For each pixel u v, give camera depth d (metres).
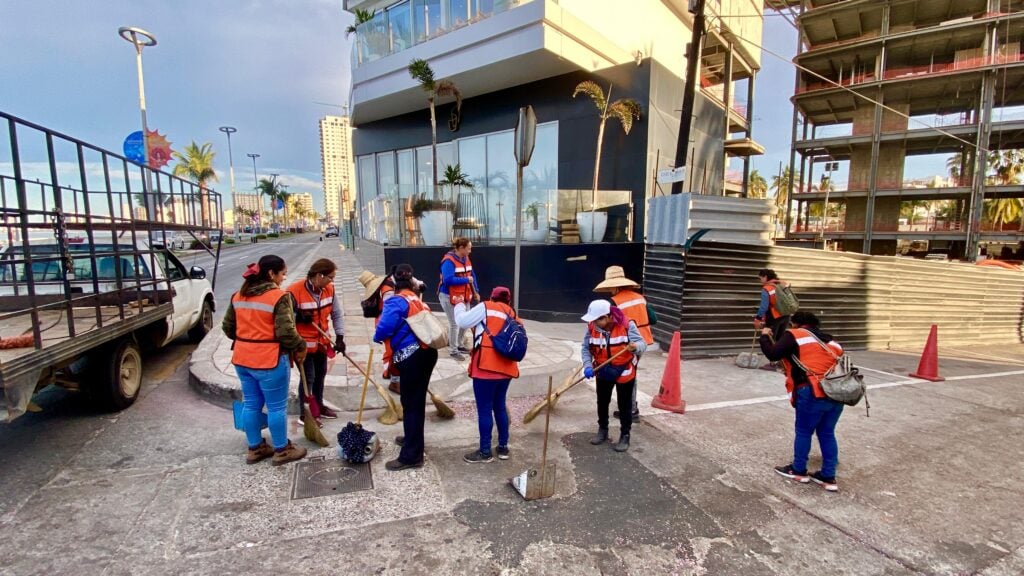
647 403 5.84
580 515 3.37
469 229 11.73
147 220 5.87
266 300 3.75
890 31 35.75
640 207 13.30
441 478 3.82
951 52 35.41
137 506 3.33
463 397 5.75
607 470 4.06
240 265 23.17
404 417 3.95
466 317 4.02
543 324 10.79
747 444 4.68
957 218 35.38
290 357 4.23
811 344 3.82
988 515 3.53
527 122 5.38
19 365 3.40
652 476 3.97
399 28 15.41
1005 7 31.70
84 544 2.92
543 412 5.44
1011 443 4.96
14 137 3.49
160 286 6.71
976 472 4.25
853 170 38.72
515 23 12.47
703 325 8.76
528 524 3.24
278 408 3.89
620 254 11.97
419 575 2.72
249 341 3.76
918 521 3.43
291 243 53.31
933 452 4.67
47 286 6.24
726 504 3.57
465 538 3.07
